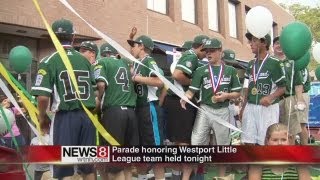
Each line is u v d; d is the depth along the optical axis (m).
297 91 6.19
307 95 7.06
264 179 4.09
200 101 5.63
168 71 12.83
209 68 5.61
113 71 5.05
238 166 4.38
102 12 12.00
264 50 5.56
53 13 10.52
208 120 5.55
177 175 5.01
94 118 4.41
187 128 5.66
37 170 4.52
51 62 4.52
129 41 5.55
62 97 4.49
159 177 4.95
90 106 4.60
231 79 5.61
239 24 20.89
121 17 12.71
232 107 6.49
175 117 5.70
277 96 5.44
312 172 4.27
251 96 5.56
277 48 6.41
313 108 12.35
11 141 5.01
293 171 4.05
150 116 5.43
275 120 5.46
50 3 10.44
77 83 4.55
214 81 5.55
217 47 5.55
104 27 12.05
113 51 5.50
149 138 5.41
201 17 17.33
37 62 10.95
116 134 4.94
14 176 4.12
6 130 5.20
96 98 4.96
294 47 4.94
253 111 5.52
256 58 5.63
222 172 4.71
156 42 14.11
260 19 5.29
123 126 4.98
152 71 4.96
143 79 5.25
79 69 4.58
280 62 5.47
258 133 5.49
